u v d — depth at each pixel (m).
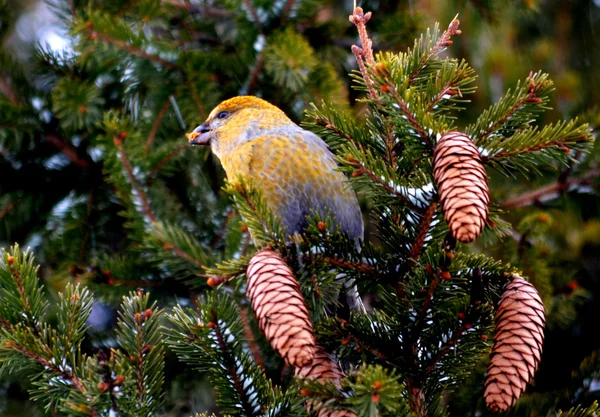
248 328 5.57
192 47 7.92
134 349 4.07
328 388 3.53
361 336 4.06
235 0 7.04
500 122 4.00
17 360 3.89
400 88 3.75
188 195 7.30
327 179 5.61
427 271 3.79
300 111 7.41
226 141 6.45
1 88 7.48
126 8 7.39
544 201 7.19
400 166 4.45
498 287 4.10
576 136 3.72
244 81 7.33
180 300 6.64
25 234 7.52
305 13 7.17
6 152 7.54
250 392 4.11
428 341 4.04
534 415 5.68
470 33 9.06
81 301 4.14
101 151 7.27
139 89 7.50
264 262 3.65
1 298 4.06
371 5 8.18
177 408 6.77
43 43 8.48
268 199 5.64
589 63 9.74
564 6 9.80
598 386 5.64
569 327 7.82
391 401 3.18
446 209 3.37
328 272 3.98
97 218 7.55
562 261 7.39
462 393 5.96
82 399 3.79
